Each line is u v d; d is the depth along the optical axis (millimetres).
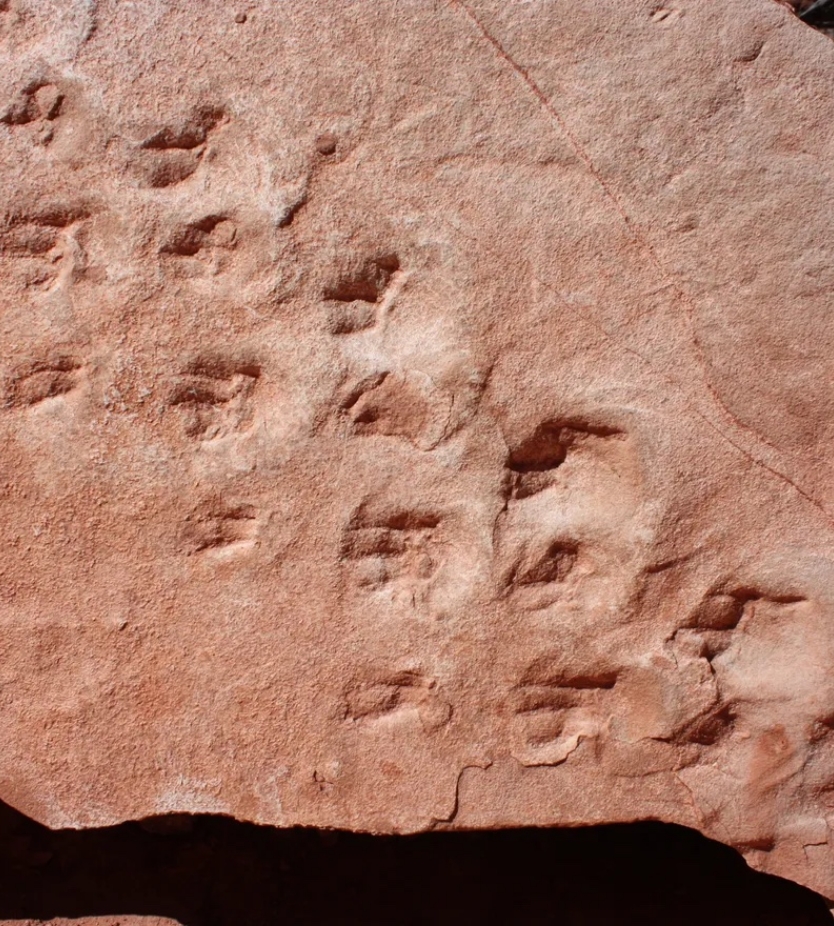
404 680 1582
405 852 2123
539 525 1578
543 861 2109
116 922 2029
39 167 1473
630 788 1619
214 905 2062
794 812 1624
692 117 1512
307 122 1493
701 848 2105
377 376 1532
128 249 1489
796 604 1600
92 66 1470
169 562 1535
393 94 1496
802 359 1540
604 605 1590
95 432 1509
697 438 1556
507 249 1520
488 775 1603
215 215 1498
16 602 1530
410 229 1513
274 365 1525
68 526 1520
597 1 1507
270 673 1562
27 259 1487
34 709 1556
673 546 1579
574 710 1615
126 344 1499
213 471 1526
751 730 1614
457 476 1558
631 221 1517
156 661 1552
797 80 1518
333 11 1488
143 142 1479
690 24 1513
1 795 1571
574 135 1509
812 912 2025
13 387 1496
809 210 1520
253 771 1578
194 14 1477
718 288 1526
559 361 1538
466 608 1579
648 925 2014
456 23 1498
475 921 2045
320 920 2049
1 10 1472
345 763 1583
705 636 1606
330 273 1514
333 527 1548
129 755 1568
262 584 1549
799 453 1562
